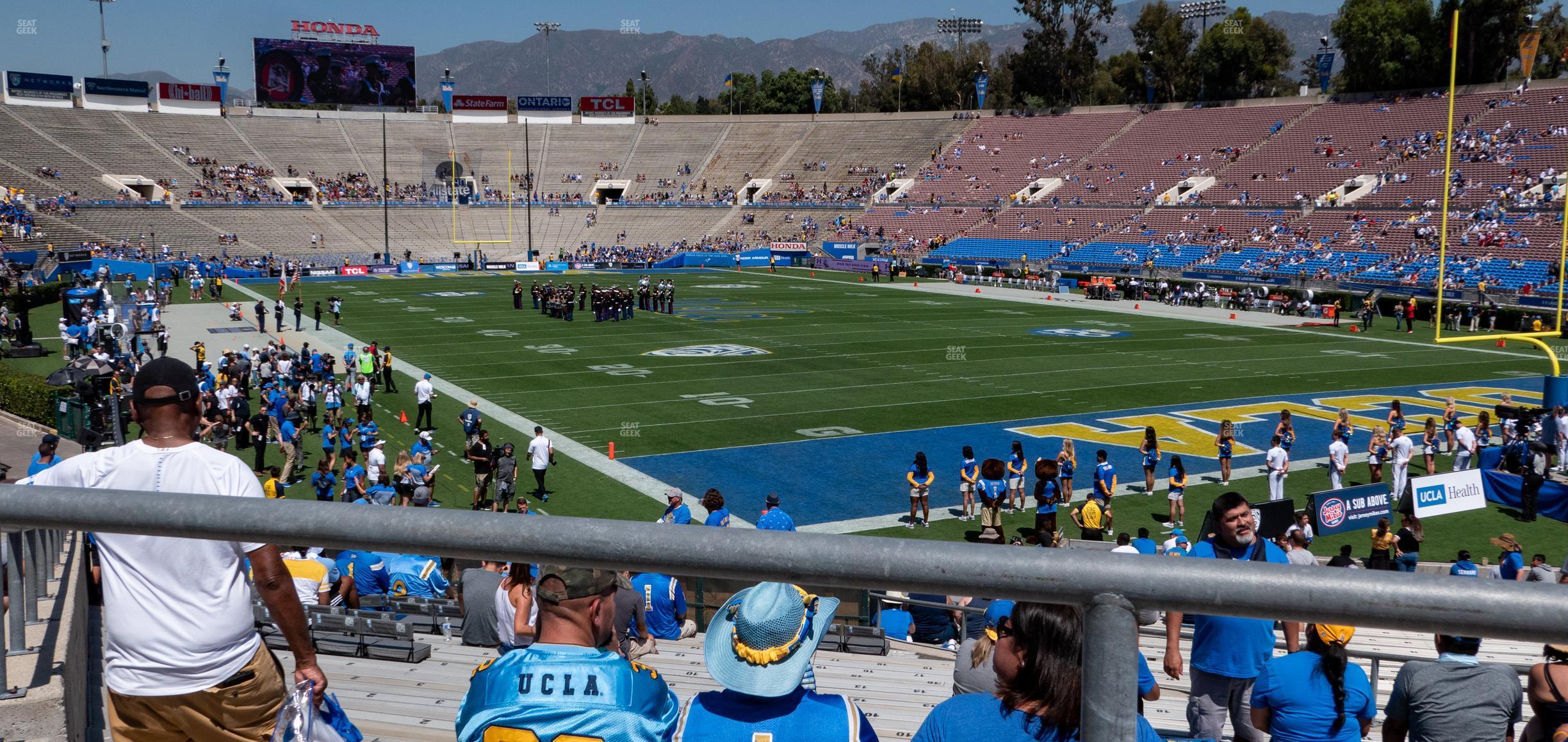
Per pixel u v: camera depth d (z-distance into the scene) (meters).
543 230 95.94
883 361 41.31
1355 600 1.39
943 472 26.19
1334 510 21.66
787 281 77.12
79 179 84.00
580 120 109.44
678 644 7.28
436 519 1.67
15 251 70.19
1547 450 24.19
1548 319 49.69
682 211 99.19
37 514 1.79
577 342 46.06
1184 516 23.06
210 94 97.44
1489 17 79.44
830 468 26.48
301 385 30.61
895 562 1.53
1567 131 68.69
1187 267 71.00
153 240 73.38
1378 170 74.25
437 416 31.77
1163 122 91.94
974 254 84.19
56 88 91.12
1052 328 51.47
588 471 26.16
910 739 4.77
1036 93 116.94
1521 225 61.59
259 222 87.19
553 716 2.07
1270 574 1.43
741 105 139.62
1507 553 15.68
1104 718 1.49
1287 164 79.62
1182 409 32.97
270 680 2.85
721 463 26.81
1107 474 21.70
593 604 2.20
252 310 56.19
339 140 100.44
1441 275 40.88
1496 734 3.53
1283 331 51.44
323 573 7.60
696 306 60.28
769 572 1.57
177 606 2.65
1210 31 100.69
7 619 4.38
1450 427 28.28
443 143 103.88
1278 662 4.54
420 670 5.17
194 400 2.84
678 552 1.58
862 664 6.97
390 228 91.81
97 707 5.20
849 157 102.25
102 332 41.03
